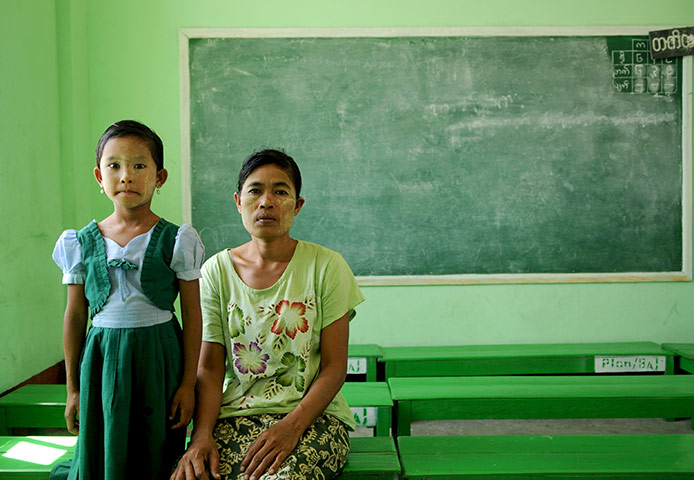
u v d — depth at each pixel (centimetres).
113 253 141
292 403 151
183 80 330
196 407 149
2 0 256
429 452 173
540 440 183
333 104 336
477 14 336
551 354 311
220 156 334
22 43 272
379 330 343
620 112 340
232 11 332
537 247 343
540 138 339
